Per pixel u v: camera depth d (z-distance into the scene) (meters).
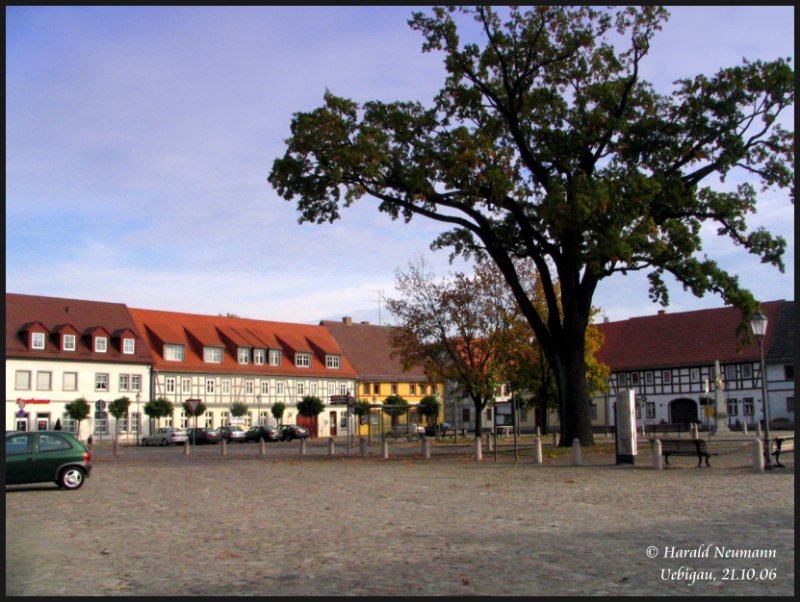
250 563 10.92
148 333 81.88
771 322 77.06
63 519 16.28
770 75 31.41
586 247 30.95
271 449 55.38
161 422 78.44
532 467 28.80
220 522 15.30
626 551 11.29
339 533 13.48
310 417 89.56
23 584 9.90
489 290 51.97
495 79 34.84
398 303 52.88
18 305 73.19
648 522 14.12
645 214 30.77
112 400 74.94
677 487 20.41
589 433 35.91
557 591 8.93
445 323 52.25
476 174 31.16
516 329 51.50
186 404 50.78
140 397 77.06
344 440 75.75
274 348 89.75
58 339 72.56
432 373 53.69
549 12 32.84
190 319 87.31
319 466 32.91
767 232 32.66
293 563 10.84
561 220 29.97
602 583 9.32
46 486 24.53
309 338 95.56
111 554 11.94
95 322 77.06
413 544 12.13
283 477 26.97
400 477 25.81
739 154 32.19
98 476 28.86
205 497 20.38
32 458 22.69
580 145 33.66
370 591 9.05
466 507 16.97
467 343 52.56
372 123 32.97
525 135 35.00
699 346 80.19
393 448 49.94
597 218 29.91
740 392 75.94
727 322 80.69
